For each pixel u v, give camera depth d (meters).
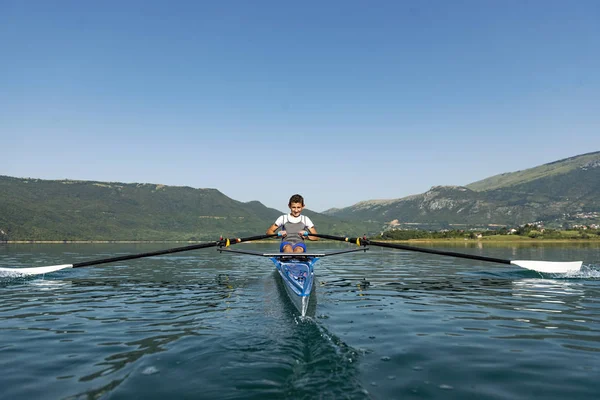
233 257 25.14
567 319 6.96
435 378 4.12
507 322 6.71
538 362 4.67
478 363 4.62
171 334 5.85
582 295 9.57
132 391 3.73
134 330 6.19
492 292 10.07
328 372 4.21
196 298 9.09
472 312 7.52
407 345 5.29
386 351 5.02
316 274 14.86
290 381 3.95
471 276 13.84
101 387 3.91
